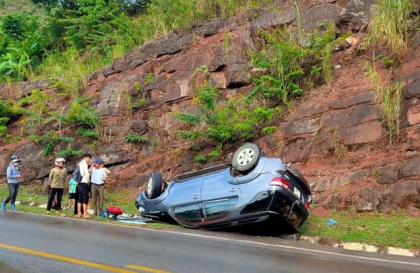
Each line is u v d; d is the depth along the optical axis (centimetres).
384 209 1095
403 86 1286
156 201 1151
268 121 1521
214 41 1845
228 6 1970
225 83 1716
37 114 2195
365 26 1560
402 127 1234
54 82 2333
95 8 2748
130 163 1795
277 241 939
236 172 1043
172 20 2211
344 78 1470
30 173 1973
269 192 955
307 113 1408
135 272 632
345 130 1313
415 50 1348
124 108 1955
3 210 1411
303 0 1730
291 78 1554
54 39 2933
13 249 778
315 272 658
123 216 1280
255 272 646
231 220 1001
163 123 1803
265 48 1672
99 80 2183
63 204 1584
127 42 2409
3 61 2814
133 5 2934
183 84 1822
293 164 1363
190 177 1127
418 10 1455
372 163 1198
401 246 873
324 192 1217
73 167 1852
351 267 704
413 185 1084
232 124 1552
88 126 1992
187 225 1079
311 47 1562
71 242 855
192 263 695
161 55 1998
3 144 2241
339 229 1013
